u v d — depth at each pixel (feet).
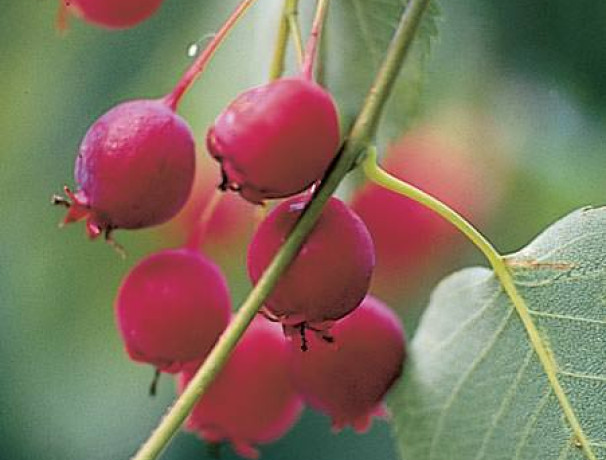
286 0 0.53
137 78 0.66
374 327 0.56
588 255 0.54
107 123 0.51
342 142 0.49
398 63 0.50
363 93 0.57
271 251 0.49
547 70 0.65
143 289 0.55
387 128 0.59
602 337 0.54
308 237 0.49
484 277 0.56
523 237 0.70
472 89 0.65
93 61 0.66
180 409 0.47
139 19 0.55
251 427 0.61
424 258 0.70
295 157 0.48
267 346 0.60
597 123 0.66
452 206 0.70
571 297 0.54
